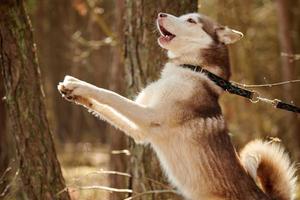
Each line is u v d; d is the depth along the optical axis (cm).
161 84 616
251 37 1914
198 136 601
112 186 1044
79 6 1595
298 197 1006
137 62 754
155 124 603
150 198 751
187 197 618
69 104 2412
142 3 746
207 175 601
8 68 680
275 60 2075
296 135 1725
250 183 602
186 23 644
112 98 594
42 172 683
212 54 636
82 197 883
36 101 684
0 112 1010
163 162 621
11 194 758
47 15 2055
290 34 1822
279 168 620
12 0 673
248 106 1791
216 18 1778
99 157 1697
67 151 1772
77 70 2127
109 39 1225
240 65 1827
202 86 617
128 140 779
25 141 682
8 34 675
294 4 1977
